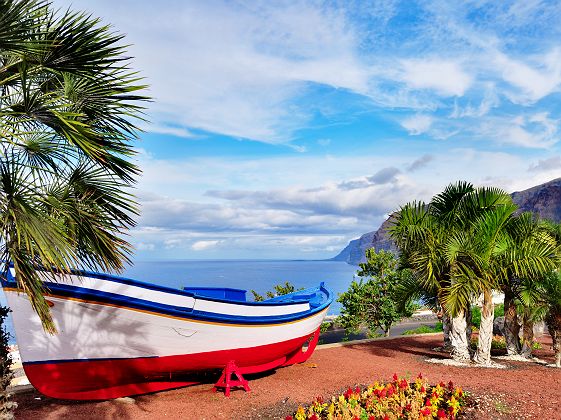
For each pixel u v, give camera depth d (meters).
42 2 5.57
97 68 5.84
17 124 5.52
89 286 7.78
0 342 5.38
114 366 8.40
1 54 5.33
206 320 9.05
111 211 6.80
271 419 7.68
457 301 12.21
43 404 8.11
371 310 21.77
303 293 16.41
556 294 12.08
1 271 5.76
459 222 13.53
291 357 12.34
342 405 7.64
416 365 12.35
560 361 12.29
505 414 7.71
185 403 8.52
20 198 5.21
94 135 5.68
